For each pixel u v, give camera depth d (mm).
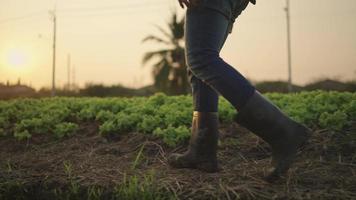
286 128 2031
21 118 4422
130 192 2107
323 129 3115
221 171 2426
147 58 23938
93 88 28391
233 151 2957
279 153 2051
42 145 3607
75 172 2586
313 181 2180
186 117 3590
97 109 4414
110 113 4094
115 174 2502
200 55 2117
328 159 2625
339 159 2605
